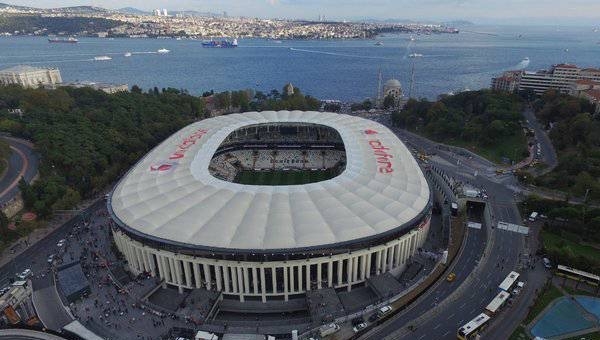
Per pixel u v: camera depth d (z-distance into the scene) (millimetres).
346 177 158625
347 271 128750
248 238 123625
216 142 194875
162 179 158625
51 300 124438
